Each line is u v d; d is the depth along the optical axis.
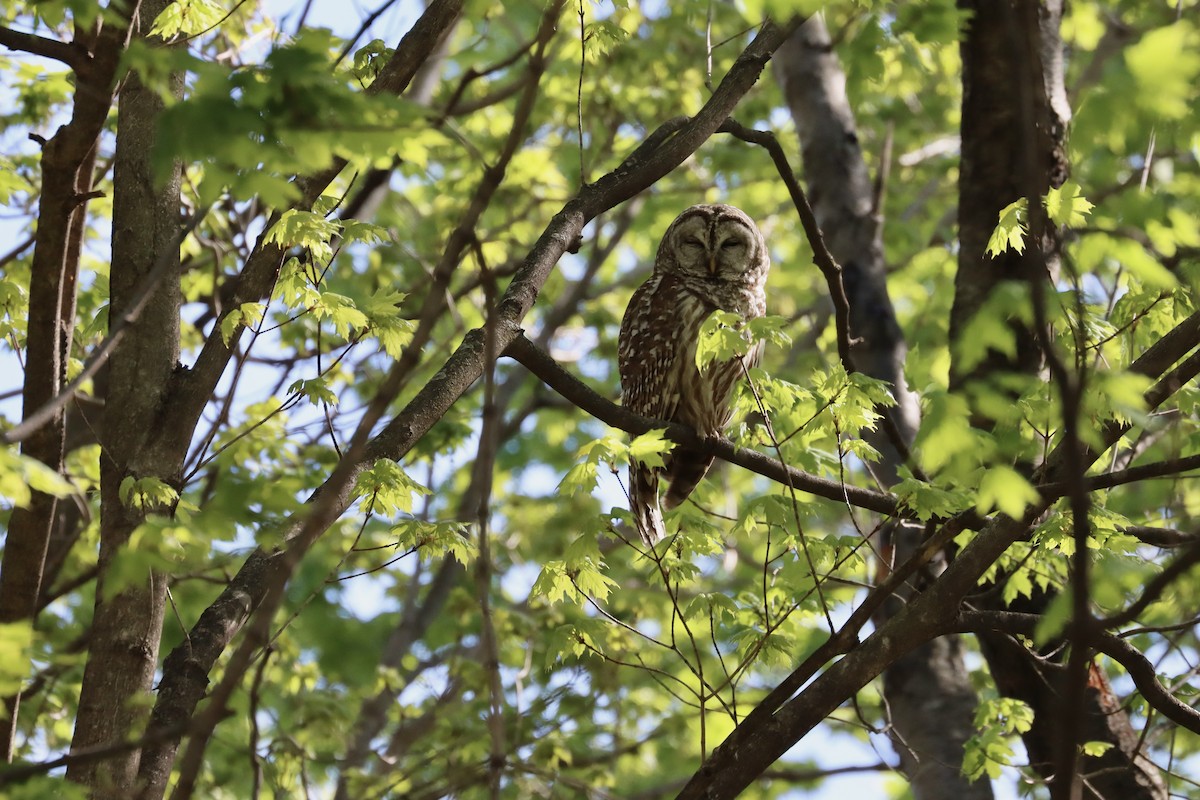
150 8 10.10
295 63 5.61
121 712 8.46
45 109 15.35
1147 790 11.00
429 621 22.08
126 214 9.58
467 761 14.73
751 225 14.96
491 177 5.55
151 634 8.74
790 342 8.73
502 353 9.77
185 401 9.18
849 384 9.02
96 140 8.97
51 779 6.79
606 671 15.42
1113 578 7.18
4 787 6.65
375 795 14.12
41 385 9.60
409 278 21.59
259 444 14.41
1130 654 8.83
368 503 9.01
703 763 8.55
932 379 9.36
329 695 16.03
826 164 16.48
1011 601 10.90
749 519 9.59
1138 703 10.35
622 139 22.66
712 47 10.90
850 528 15.73
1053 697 11.69
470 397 22.05
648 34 21.67
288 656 16.05
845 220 16.00
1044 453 8.49
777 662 9.57
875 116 24.14
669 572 9.48
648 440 8.44
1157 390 8.53
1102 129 5.77
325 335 15.66
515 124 5.55
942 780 12.78
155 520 6.81
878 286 15.48
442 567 22.38
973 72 12.74
